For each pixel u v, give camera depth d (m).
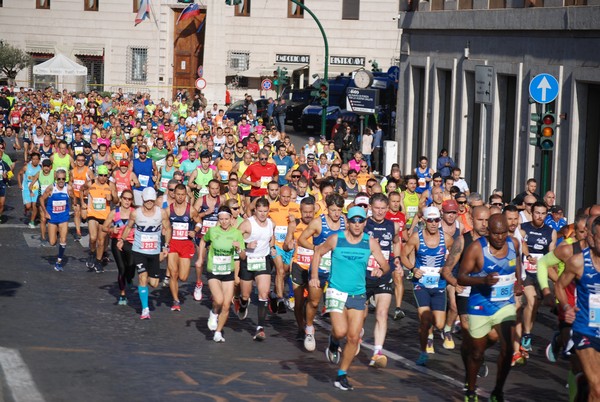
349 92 106.19
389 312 46.84
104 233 53.19
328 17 193.38
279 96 163.75
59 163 63.94
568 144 66.81
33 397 29.89
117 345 37.72
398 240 38.69
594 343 27.42
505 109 79.00
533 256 41.38
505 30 77.19
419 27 95.50
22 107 139.00
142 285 42.84
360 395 31.56
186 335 40.06
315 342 39.19
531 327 39.47
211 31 193.88
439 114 92.44
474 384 30.67
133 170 68.00
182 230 44.94
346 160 113.75
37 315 42.62
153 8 198.25
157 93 199.38
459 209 48.69
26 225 69.69
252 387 32.16
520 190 74.19
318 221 38.47
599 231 27.17
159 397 30.45
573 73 66.25
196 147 90.88
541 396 32.38
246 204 57.03
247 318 44.28
